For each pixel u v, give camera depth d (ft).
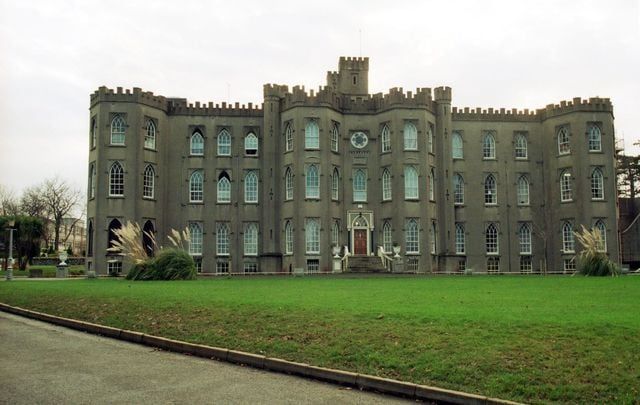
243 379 41.83
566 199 194.59
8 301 86.74
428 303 63.67
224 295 75.56
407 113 186.29
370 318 52.39
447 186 190.08
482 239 197.47
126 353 51.19
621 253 221.87
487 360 39.60
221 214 192.03
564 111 196.03
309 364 43.27
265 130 189.78
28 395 36.81
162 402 35.73
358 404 35.86
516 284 97.45
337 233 184.75
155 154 186.50
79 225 533.55
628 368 36.94
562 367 37.65
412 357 41.86
